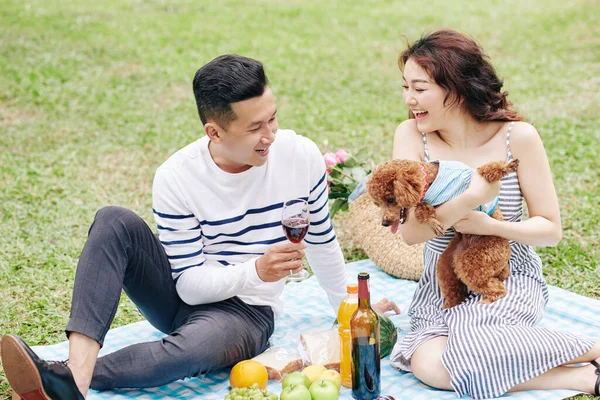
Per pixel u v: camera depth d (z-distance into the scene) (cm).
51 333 438
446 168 337
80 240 571
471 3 1535
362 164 541
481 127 377
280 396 326
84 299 321
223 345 353
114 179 700
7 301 473
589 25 1299
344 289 396
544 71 1050
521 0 1545
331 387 331
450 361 342
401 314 441
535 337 338
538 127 816
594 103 895
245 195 359
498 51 1165
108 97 960
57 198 651
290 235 330
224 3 1568
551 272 498
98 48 1180
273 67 1104
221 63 328
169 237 360
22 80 1009
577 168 684
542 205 369
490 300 355
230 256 367
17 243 556
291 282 492
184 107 925
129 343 415
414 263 484
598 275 490
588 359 343
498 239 354
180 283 359
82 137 816
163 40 1243
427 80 362
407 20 1391
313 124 859
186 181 356
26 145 788
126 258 337
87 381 315
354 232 554
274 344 405
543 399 337
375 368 336
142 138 813
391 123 861
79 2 1546
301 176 364
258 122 328
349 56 1167
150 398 356
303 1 1594
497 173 331
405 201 316
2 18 1366
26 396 299
